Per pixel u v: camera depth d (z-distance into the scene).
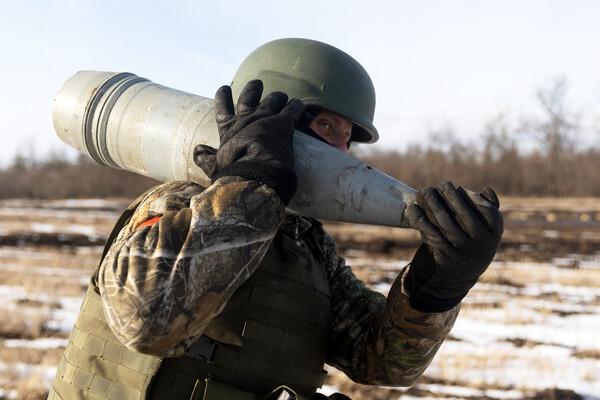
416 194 1.73
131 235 1.65
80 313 1.99
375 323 2.15
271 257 1.98
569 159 49.75
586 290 13.85
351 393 6.51
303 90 2.21
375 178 1.86
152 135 2.10
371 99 2.38
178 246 1.57
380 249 19.92
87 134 2.25
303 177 1.87
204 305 1.58
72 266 16.23
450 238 1.61
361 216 1.86
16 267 15.88
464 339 9.26
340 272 2.33
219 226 1.59
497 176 51.25
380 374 2.18
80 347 1.93
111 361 1.86
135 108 2.15
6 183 50.97
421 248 1.79
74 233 23.69
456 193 1.62
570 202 41.84
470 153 54.03
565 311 11.52
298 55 2.25
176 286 1.54
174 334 1.56
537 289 13.87
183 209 1.64
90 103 2.23
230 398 1.82
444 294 1.79
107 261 1.64
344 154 1.91
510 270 16.33
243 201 1.63
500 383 7.12
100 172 50.81
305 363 2.05
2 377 6.68
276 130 1.76
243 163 1.69
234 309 1.89
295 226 2.11
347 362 2.25
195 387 1.82
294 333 2.01
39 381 6.48
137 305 1.53
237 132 1.77
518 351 8.65
